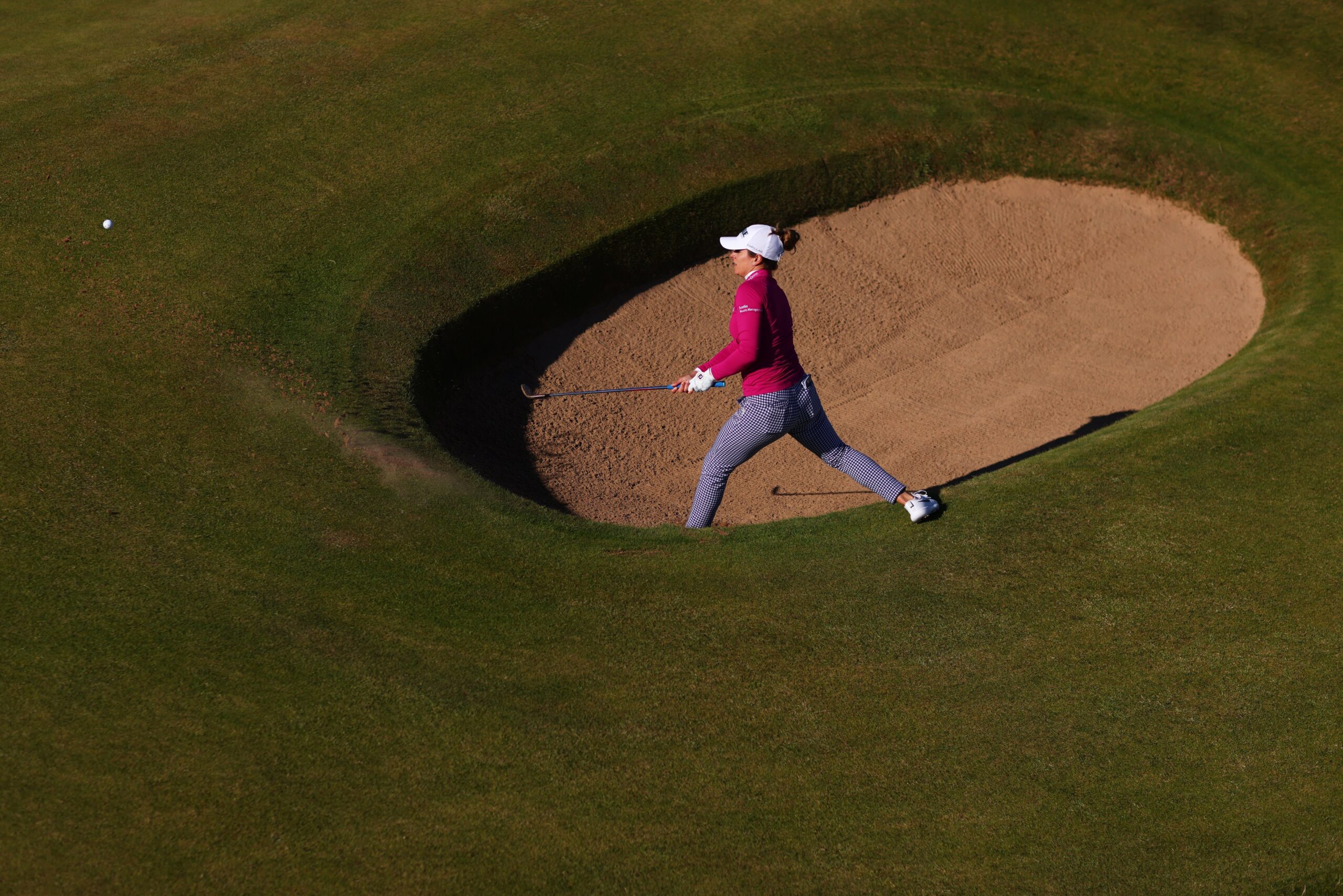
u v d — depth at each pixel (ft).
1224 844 29.25
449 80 71.31
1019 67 78.13
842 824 29.84
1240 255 67.31
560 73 72.90
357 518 40.29
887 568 39.34
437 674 33.99
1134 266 67.46
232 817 29.27
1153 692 33.86
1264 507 41.86
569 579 38.37
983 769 31.45
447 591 37.35
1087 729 32.71
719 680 34.40
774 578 38.88
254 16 78.89
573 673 34.42
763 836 29.48
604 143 66.03
